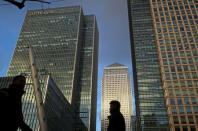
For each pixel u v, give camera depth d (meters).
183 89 95.25
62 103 127.12
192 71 99.19
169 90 95.88
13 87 4.06
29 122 96.88
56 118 110.56
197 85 95.25
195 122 86.44
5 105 3.71
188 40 108.69
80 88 179.62
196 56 103.06
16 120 3.92
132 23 139.88
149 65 121.19
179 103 91.81
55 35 194.12
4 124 3.62
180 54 105.06
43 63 175.62
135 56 125.94
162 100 108.88
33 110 100.12
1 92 3.79
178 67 101.44
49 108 102.88
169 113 90.25
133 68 132.62
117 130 4.99
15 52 184.88
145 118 104.75
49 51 183.25
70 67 170.62
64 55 179.12
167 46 108.56
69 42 187.12
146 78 117.06
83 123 161.38
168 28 114.50
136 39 132.38
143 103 109.44
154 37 130.75
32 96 104.62
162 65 103.44
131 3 150.62
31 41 192.75
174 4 122.75
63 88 159.62
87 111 167.12
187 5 120.94
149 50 126.62
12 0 7.71
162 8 122.50
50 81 113.06
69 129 134.62
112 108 5.67
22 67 173.38
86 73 188.88
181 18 116.81
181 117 88.31
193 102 91.25
